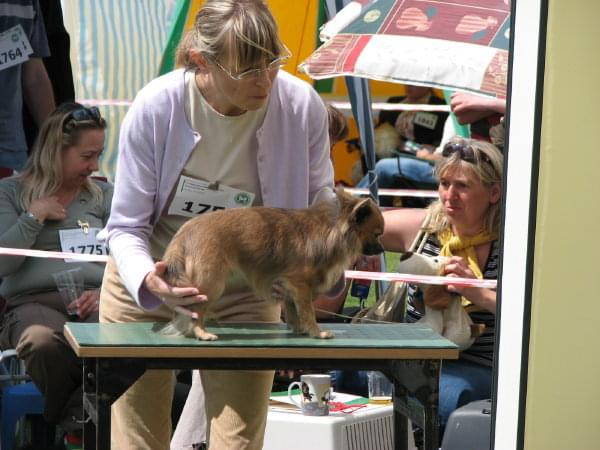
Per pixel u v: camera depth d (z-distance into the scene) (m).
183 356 4.81
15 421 8.48
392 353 4.95
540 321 4.36
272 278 5.25
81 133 8.96
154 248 5.66
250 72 5.05
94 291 8.80
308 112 5.58
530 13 4.34
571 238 4.31
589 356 4.34
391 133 15.28
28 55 10.01
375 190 10.54
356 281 9.45
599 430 4.35
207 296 5.09
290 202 5.59
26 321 8.43
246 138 5.48
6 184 9.01
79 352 4.73
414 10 8.60
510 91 4.43
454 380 7.79
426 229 8.50
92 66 12.71
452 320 7.96
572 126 4.28
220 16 5.07
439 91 15.48
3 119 10.03
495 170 8.04
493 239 8.15
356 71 8.25
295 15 12.43
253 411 5.35
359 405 7.56
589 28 4.25
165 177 5.45
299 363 4.94
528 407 4.40
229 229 5.18
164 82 5.43
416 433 5.52
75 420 8.00
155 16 13.05
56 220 9.02
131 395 5.50
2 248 8.67
